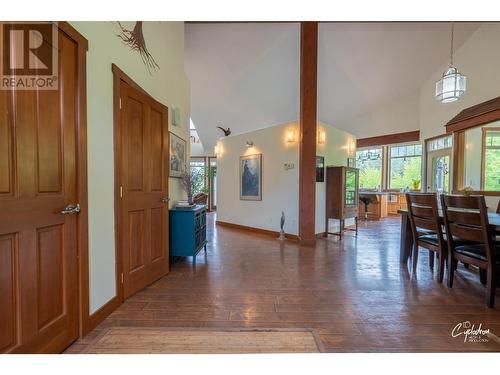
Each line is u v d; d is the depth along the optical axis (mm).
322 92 7133
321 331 1823
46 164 1489
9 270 1282
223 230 6094
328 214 5281
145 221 2646
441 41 5605
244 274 3020
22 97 1353
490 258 2164
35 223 1413
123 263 2301
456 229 2451
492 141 5188
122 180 2295
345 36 5559
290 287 2627
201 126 8883
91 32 1888
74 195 1710
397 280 2803
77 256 1742
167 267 3027
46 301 1493
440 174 6672
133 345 1670
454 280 2789
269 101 7109
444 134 6332
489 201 5039
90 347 1649
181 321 1970
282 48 5828
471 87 5336
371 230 6078
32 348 1397
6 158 1266
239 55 6148
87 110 1841
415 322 1940
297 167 4957
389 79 6887
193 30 5562
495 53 4762
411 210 3072
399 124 7711
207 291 2535
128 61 2422
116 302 2186
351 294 2445
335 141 5699
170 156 3375
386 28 5340
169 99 3449
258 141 5809
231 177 6578
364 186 9219
